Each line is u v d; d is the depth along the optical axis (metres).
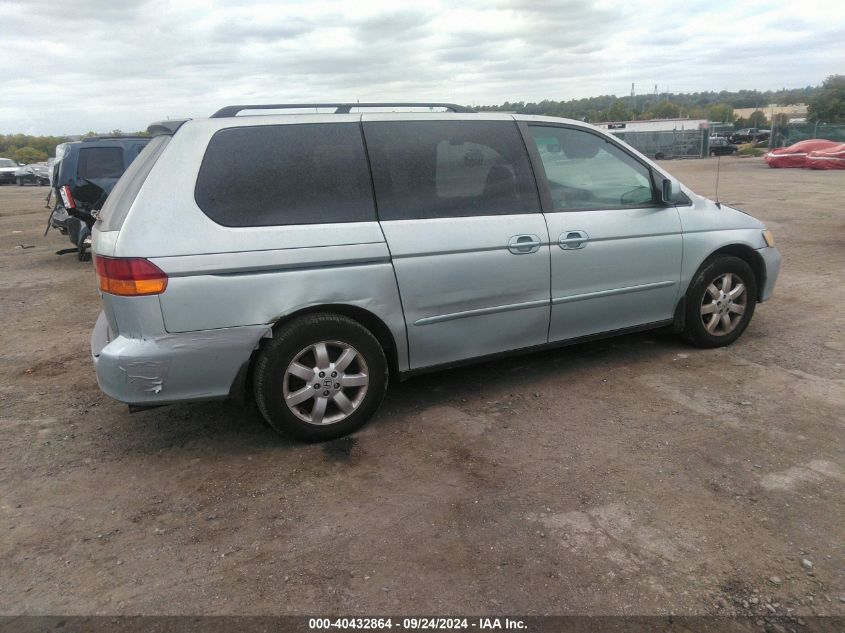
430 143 3.92
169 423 4.09
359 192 3.68
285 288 3.43
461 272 3.90
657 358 4.96
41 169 39.53
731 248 5.08
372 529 2.90
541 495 3.13
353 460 3.54
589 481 3.24
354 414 3.76
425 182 3.87
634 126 43.88
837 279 7.33
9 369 5.21
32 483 3.39
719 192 17.77
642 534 2.80
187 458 3.62
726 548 2.70
